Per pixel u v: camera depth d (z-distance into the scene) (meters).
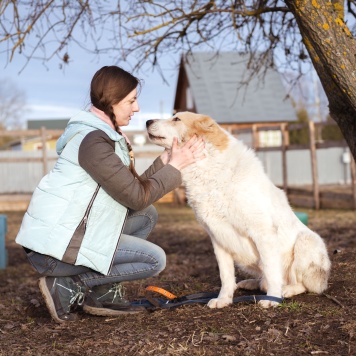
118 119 3.43
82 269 3.42
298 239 3.93
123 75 3.34
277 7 4.96
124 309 3.72
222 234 3.81
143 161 16.81
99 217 3.27
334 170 20.94
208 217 3.80
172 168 3.42
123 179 3.16
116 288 3.78
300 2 3.71
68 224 3.22
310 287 3.96
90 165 3.14
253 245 3.83
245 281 4.41
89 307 3.60
